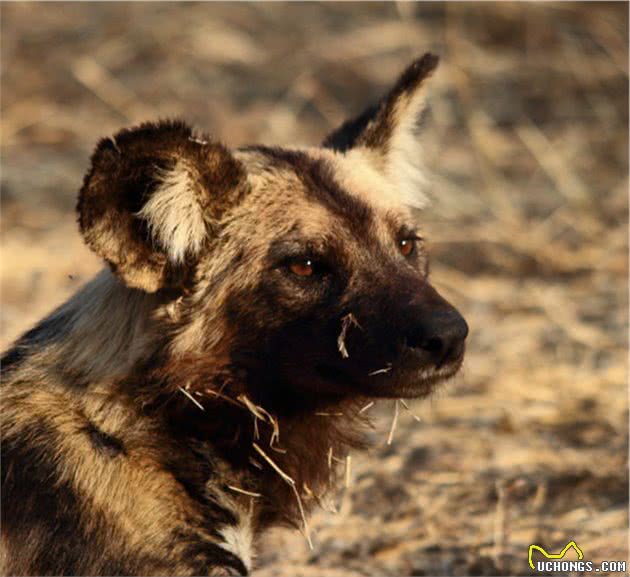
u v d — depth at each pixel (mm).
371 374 14617
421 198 18156
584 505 19453
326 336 14875
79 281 29297
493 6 42594
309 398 15422
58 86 41562
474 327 26891
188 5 45688
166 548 14453
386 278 15016
